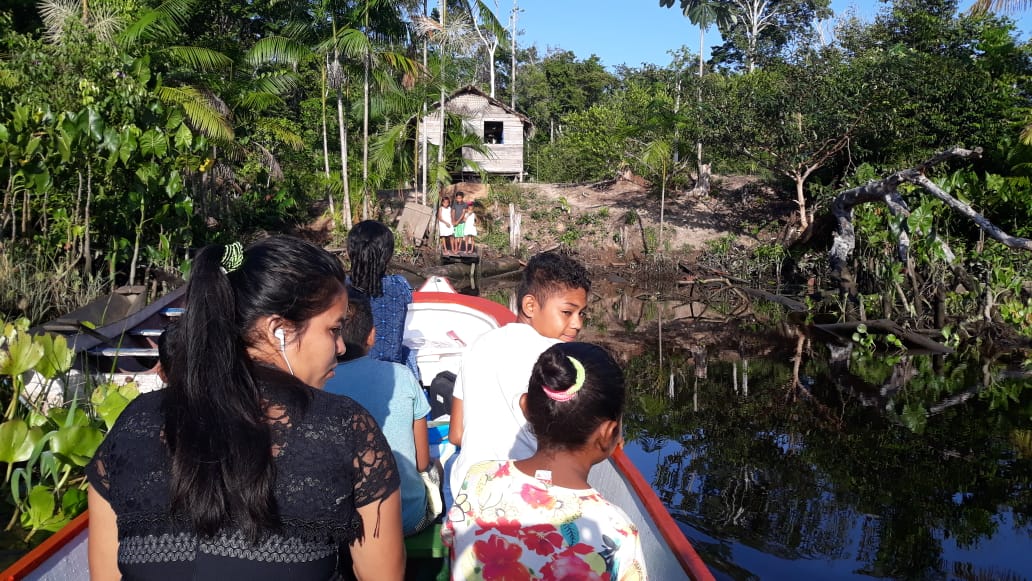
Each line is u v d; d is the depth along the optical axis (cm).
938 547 421
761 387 820
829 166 2092
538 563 177
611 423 182
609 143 2552
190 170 1157
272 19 2352
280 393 136
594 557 176
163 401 134
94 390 475
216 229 1576
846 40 2153
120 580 138
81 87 945
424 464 267
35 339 437
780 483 525
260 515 126
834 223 1784
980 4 1386
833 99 1836
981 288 1146
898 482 526
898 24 2084
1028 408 731
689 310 1428
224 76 1691
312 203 2302
